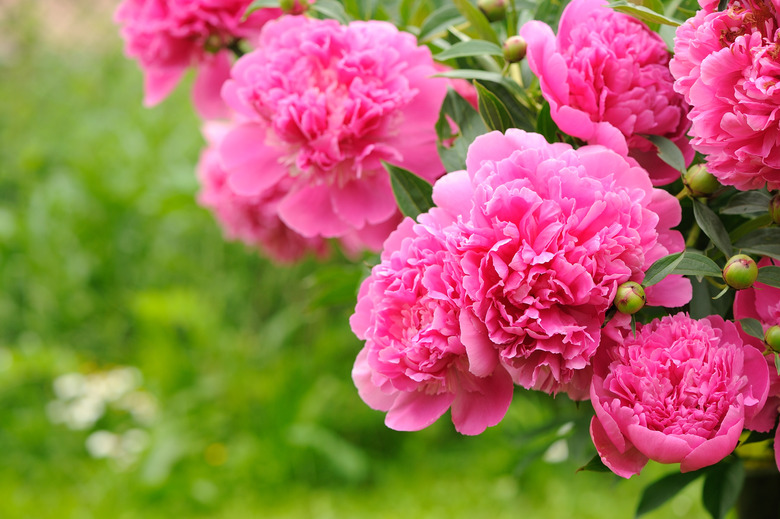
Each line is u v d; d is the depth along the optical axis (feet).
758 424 4.29
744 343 4.33
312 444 15.80
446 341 4.27
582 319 4.25
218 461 16.11
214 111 5.53
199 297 18.75
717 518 4.87
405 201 4.66
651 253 4.29
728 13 4.16
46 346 18.34
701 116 4.22
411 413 4.39
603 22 4.52
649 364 4.23
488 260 4.24
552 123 4.59
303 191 4.87
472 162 4.35
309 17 5.02
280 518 14.48
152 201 18.75
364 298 4.44
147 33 5.41
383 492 15.56
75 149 21.31
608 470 4.34
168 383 17.22
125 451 15.98
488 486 15.28
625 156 4.41
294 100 4.70
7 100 23.13
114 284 19.38
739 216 4.71
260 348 18.17
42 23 24.26
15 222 19.06
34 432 16.57
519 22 5.02
